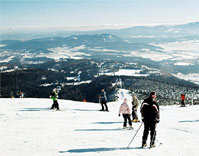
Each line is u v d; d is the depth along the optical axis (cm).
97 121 1634
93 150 843
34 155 775
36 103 2650
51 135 1124
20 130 1278
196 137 1113
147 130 885
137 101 1652
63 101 3014
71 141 991
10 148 873
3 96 16438
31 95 17538
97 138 1055
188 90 16212
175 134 1186
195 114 2098
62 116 1850
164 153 809
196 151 844
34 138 1052
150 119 870
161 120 1728
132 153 802
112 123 1551
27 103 2636
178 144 961
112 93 13650
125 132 1217
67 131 1240
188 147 907
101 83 18575
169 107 2852
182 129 1338
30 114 1920
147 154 790
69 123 1536
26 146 902
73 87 18500
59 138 1053
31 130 1277
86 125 1453
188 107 2761
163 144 952
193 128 1371
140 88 17312
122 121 1652
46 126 1414
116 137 1081
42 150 842
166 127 1405
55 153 801
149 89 16588
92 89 17325
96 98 15162
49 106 2431
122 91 13238
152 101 875
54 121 1620
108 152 815
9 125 1454
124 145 924
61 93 16900
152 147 888
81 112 2098
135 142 980
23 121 1617
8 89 18200
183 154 802
